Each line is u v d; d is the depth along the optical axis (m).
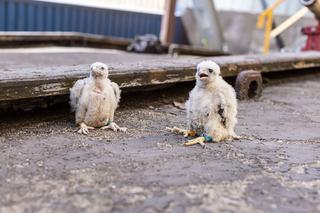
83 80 1.81
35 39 4.97
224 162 1.54
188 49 5.42
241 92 2.51
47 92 1.81
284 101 2.56
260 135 1.88
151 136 1.77
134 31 7.34
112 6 7.17
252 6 6.98
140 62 2.38
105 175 1.40
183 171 1.45
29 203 1.23
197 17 7.45
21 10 6.13
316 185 1.41
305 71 3.49
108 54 4.52
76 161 1.50
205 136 1.71
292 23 6.11
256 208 1.25
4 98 1.69
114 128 1.81
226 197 1.30
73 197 1.27
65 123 1.87
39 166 1.45
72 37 5.32
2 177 1.36
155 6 7.63
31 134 1.73
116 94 1.85
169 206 1.24
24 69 1.96
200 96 1.68
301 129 2.01
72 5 6.57
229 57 2.82
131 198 1.27
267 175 1.46
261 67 2.77
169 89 2.46
